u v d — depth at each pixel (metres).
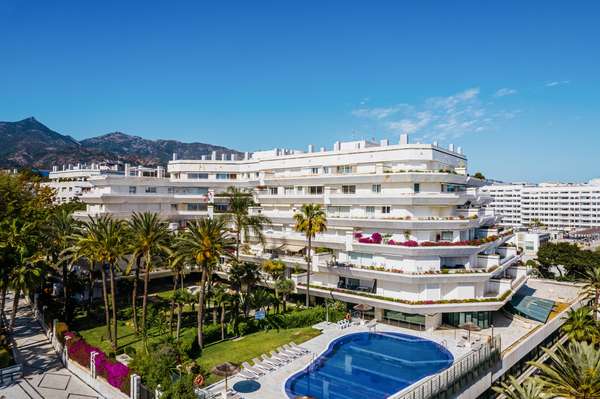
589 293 67.00
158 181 88.69
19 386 40.00
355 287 62.38
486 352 45.06
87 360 41.62
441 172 61.25
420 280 54.88
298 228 60.44
